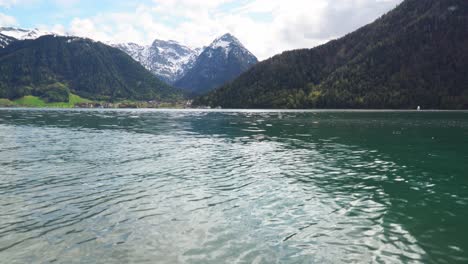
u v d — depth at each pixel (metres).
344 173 23.98
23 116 111.06
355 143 41.94
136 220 14.15
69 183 20.27
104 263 10.41
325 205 16.38
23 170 23.95
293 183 20.89
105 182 20.70
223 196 17.91
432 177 22.70
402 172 24.33
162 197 17.59
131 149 35.91
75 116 116.88
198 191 18.88
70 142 41.34
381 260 10.77
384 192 18.80
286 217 14.68
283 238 12.44
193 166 26.48
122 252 11.18
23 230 12.88
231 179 21.94
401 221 14.19
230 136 51.00
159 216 14.68
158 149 36.16
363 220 14.32
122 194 18.05
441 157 31.25
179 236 12.55
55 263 10.36
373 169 25.50
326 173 23.97
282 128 66.25
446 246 11.77
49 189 18.81
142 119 100.81
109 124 76.62
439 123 77.88
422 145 39.75
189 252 11.27
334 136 50.56
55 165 26.08
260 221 14.19
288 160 29.58
